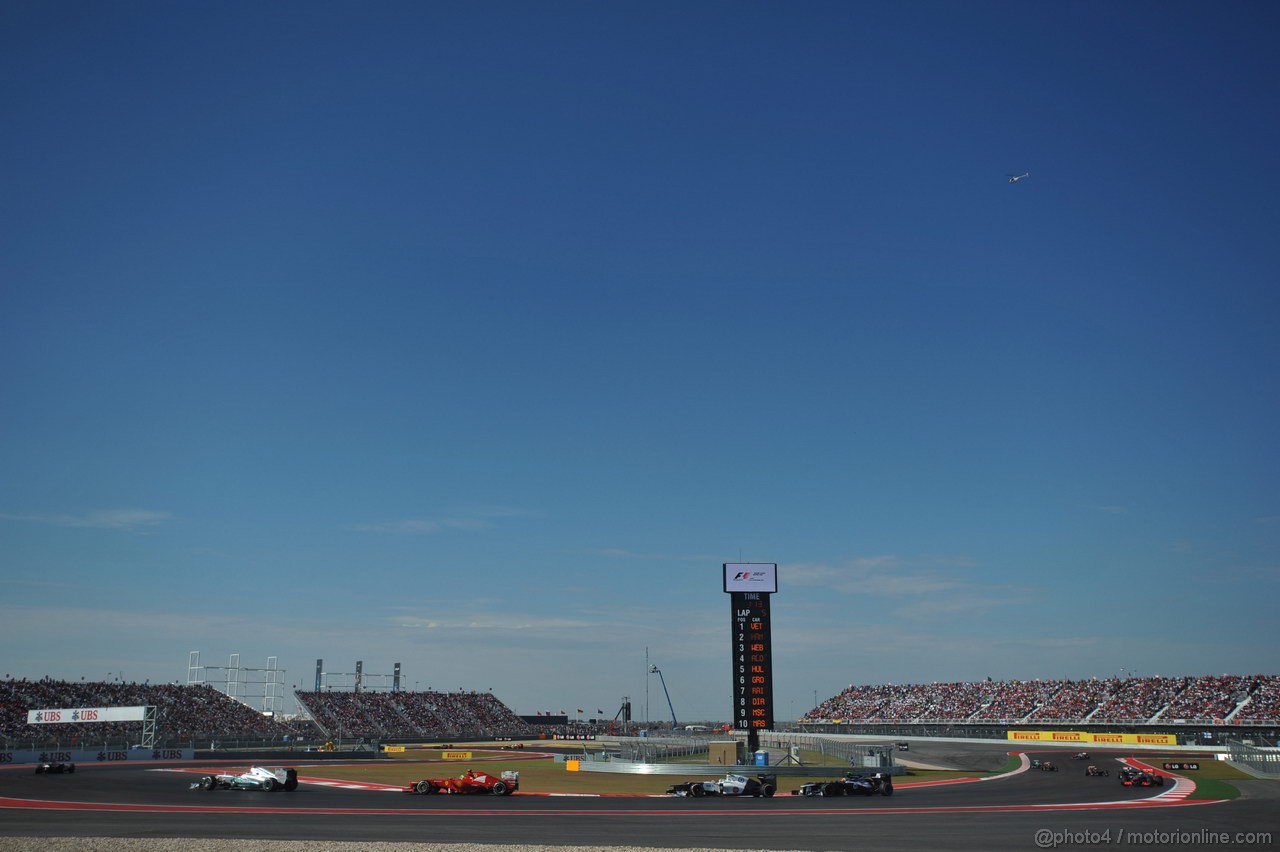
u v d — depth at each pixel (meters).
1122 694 131.88
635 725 171.25
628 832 29.23
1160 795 46.91
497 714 163.00
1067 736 113.75
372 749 98.44
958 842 26.88
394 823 31.62
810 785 48.09
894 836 28.34
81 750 73.81
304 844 25.19
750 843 26.42
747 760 67.44
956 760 84.62
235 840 26.03
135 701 106.25
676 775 65.38
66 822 31.17
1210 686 124.00
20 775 57.25
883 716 162.75
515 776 48.09
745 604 72.25
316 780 57.19
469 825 31.23
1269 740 95.75
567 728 164.00
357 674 156.75
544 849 24.44
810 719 177.50
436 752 101.44
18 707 94.19
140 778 55.56
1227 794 47.22
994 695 151.00
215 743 90.19
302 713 130.88
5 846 24.41
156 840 25.84
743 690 70.88
